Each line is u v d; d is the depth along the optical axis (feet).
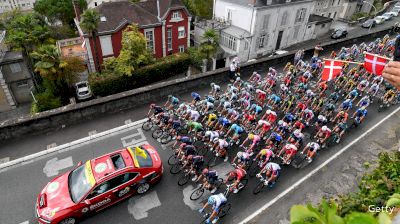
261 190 43.27
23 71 122.11
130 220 38.14
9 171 44.73
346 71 79.46
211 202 36.55
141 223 37.86
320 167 47.73
